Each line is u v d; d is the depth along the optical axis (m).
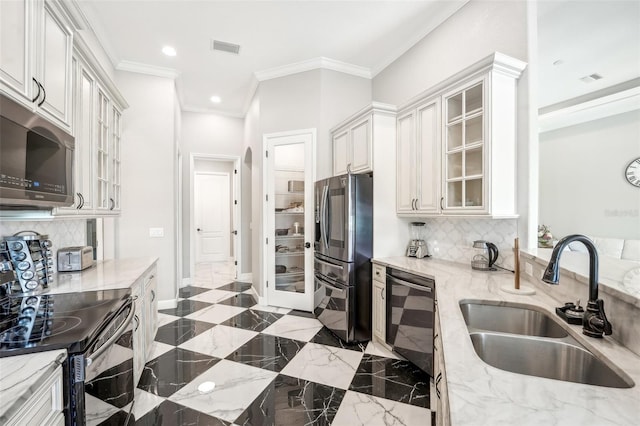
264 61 3.58
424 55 2.98
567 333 1.13
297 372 2.24
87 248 2.33
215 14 2.74
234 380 2.13
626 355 0.87
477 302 1.55
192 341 2.78
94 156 2.20
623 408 0.63
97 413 1.16
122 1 2.56
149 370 2.27
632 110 3.70
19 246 1.65
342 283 2.78
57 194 1.53
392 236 2.88
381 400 1.91
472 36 2.46
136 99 3.65
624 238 3.78
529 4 2.05
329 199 3.03
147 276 2.37
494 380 0.75
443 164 2.34
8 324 1.20
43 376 0.87
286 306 3.71
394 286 2.45
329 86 3.60
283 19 2.82
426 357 2.07
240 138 5.36
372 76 3.82
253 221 4.36
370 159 2.81
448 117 2.33
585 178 4.09
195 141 5.07
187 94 4.52
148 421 1.71
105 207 2.51
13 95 1.25
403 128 2.79
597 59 2.93
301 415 1.77
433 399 1.79
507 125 2.06
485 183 2.02
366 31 3.00
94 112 2.19
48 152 1.45
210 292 4.50
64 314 1.32
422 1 2.57
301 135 3.62
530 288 1.72
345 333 2.73
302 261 3.74
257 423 1.70
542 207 4.50
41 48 1.46
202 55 3.44
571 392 0.70
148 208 3.70
